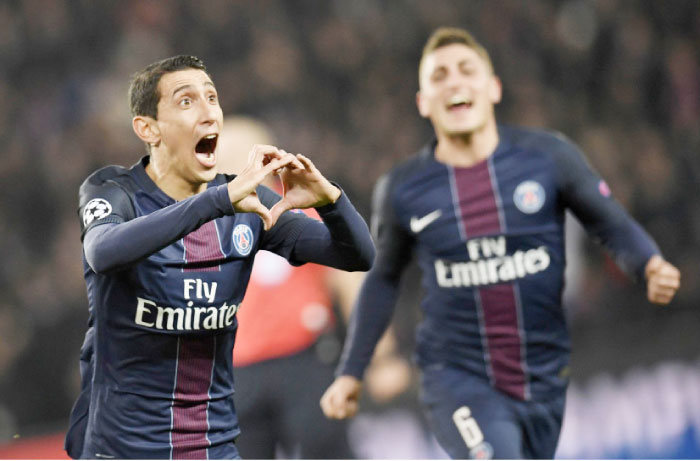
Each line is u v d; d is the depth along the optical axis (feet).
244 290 34.76
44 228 109.81
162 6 123.95
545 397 46.68
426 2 136.26
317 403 55.47
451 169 47.50
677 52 134.72
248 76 122.83
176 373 33.42
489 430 44.91
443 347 47.47
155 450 33.37
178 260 32.83
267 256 55.67
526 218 46.42
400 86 131.13
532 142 47.42
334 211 33.19
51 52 118.83
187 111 32.78
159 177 34.01
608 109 131.54
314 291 56.90
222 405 34.78
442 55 47.67
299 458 55.47
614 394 75.41
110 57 119.96
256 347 55.16
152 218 29.86
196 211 29.76
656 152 124.16
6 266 105.50
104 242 30.01
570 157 46.80
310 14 132.16
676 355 74.79
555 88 133.18
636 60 133.69
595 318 93.97
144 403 33.24
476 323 46.73
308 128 121.60
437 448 71.26
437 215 47.19
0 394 94.84
